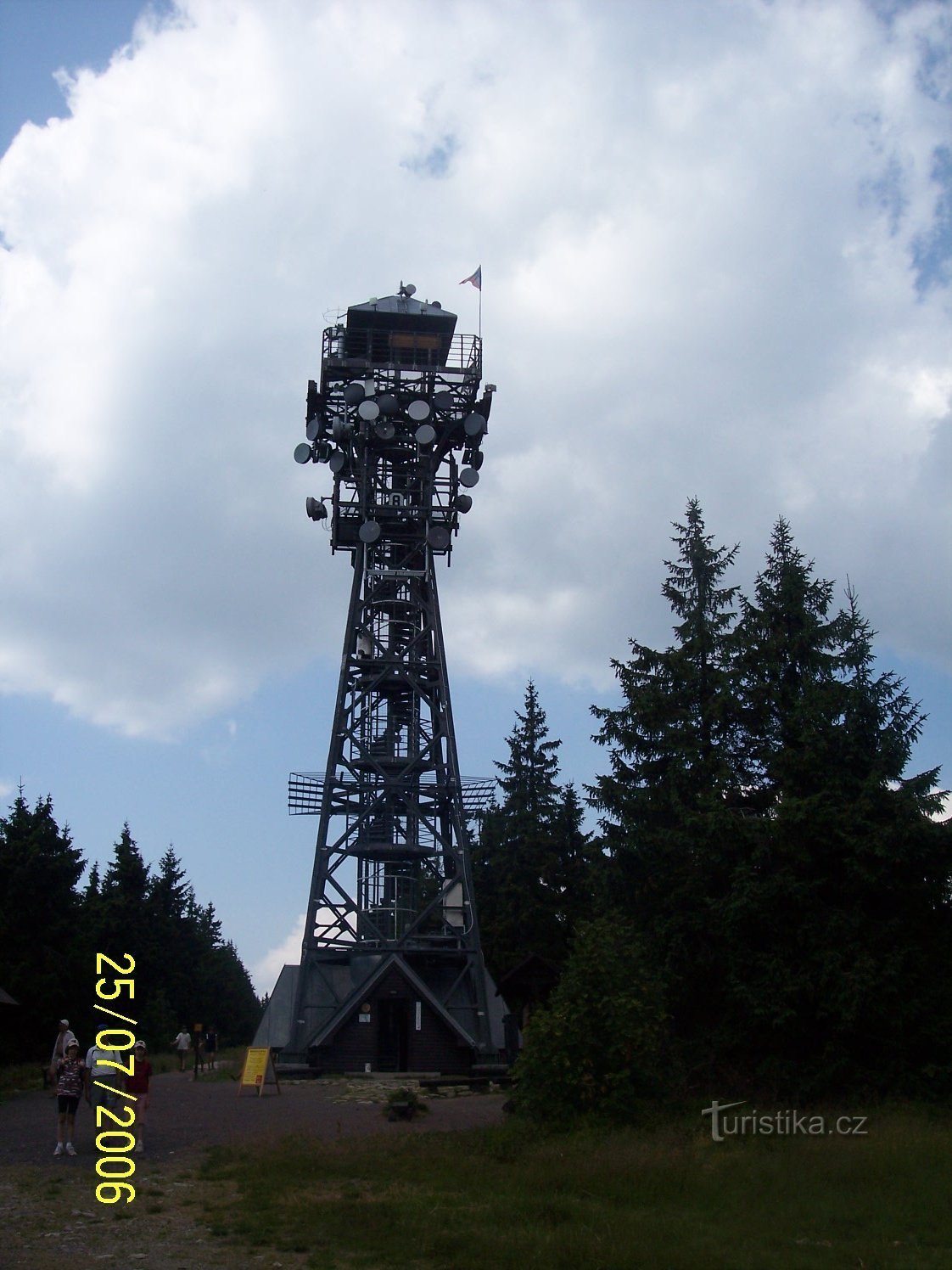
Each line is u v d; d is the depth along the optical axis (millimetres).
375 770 44750
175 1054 67062
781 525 34094
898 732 29891
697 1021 31219
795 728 30922
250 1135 23406
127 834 81062
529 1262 13109
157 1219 15414
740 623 34281
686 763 32906
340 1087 35125
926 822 28344
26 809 58438
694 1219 15453
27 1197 16812
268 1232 14555
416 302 48344
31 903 55188
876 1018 28047
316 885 42781
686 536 35594
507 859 55750
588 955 24656
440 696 45969
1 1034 51719
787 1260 13367
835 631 32375
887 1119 24781
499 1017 41812
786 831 29453
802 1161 19109
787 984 28594
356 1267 13109
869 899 29609
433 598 47031
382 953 41938
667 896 32000
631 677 34781
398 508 47062
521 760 58719
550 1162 18844
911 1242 14539
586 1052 23578
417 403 46188
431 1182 17844
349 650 45812
